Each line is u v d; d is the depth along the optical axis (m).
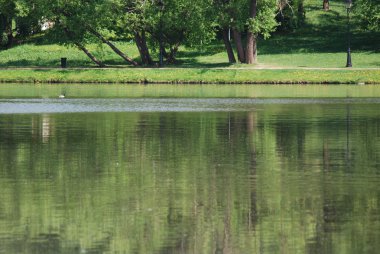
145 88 132.38
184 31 160.75
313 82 141.00
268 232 38.19
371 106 98.00
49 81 147.25
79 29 156.62
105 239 37.12
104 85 140.25
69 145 64.25
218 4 156.88
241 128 75.69
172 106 99.19
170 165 54.84
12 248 35.78
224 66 155.12
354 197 44.97
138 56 174.38
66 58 162.00
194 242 36.69
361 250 35.47
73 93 120.69
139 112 91.44
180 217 40.72
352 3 198.25
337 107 96.94
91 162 56.06
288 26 187.62
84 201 43.94
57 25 159.50
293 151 61.16
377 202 43.75
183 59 170.38
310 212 41.69
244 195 45.47
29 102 104.31
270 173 52.03
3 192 46.22
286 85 138.88
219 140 67.19
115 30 164.88
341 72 142.62
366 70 143.12
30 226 39.06
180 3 155.88
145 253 35.25
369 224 39.41
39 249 35.62
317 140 67.12
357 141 66.38
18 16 177.12
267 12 156.38
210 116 86.94
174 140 67.25
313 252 35.25
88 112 91.50
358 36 183.00
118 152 60.62
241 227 38.97
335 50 173.88
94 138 68.50
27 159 57.38
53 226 39.09
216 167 54.16
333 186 47.94
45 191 46.44
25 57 175.00
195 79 144.12
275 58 166.75
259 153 60.22
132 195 45.47
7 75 148.62
